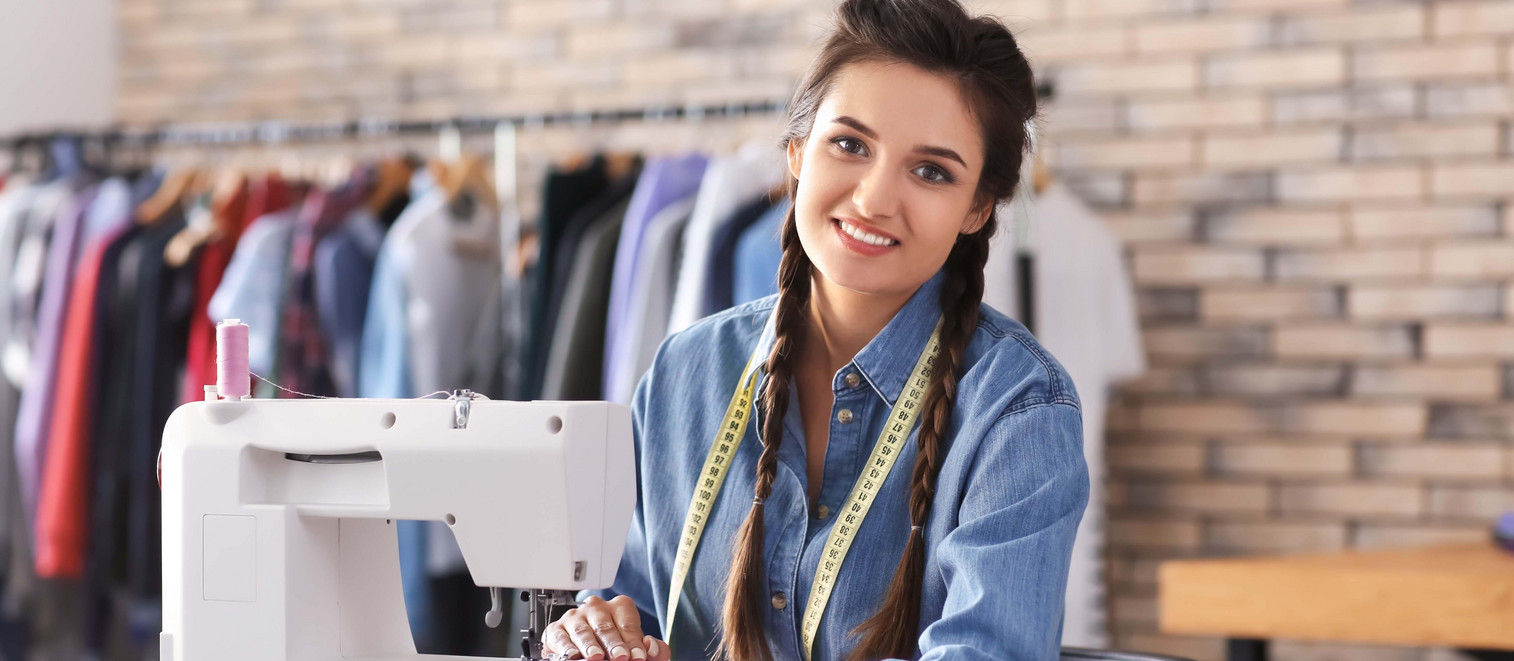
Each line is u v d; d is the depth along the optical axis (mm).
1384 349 2818
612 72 3336
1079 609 2611
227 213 3055
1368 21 2809
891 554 1213
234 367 1299
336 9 3568
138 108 3748
